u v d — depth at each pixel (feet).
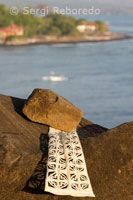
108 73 558.15
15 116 30.76
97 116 303.27
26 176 22.63
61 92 419.33
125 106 341.82
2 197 21.85
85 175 22.50
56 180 21.48
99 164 24.23
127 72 564.30
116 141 25.79
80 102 362.53
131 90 424.87
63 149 24.70
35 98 30.30
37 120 30.30
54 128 30.63
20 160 23.39
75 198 21.98
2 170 22.70
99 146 25.39
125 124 27.27
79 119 31.14
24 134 27.76
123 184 23.67
